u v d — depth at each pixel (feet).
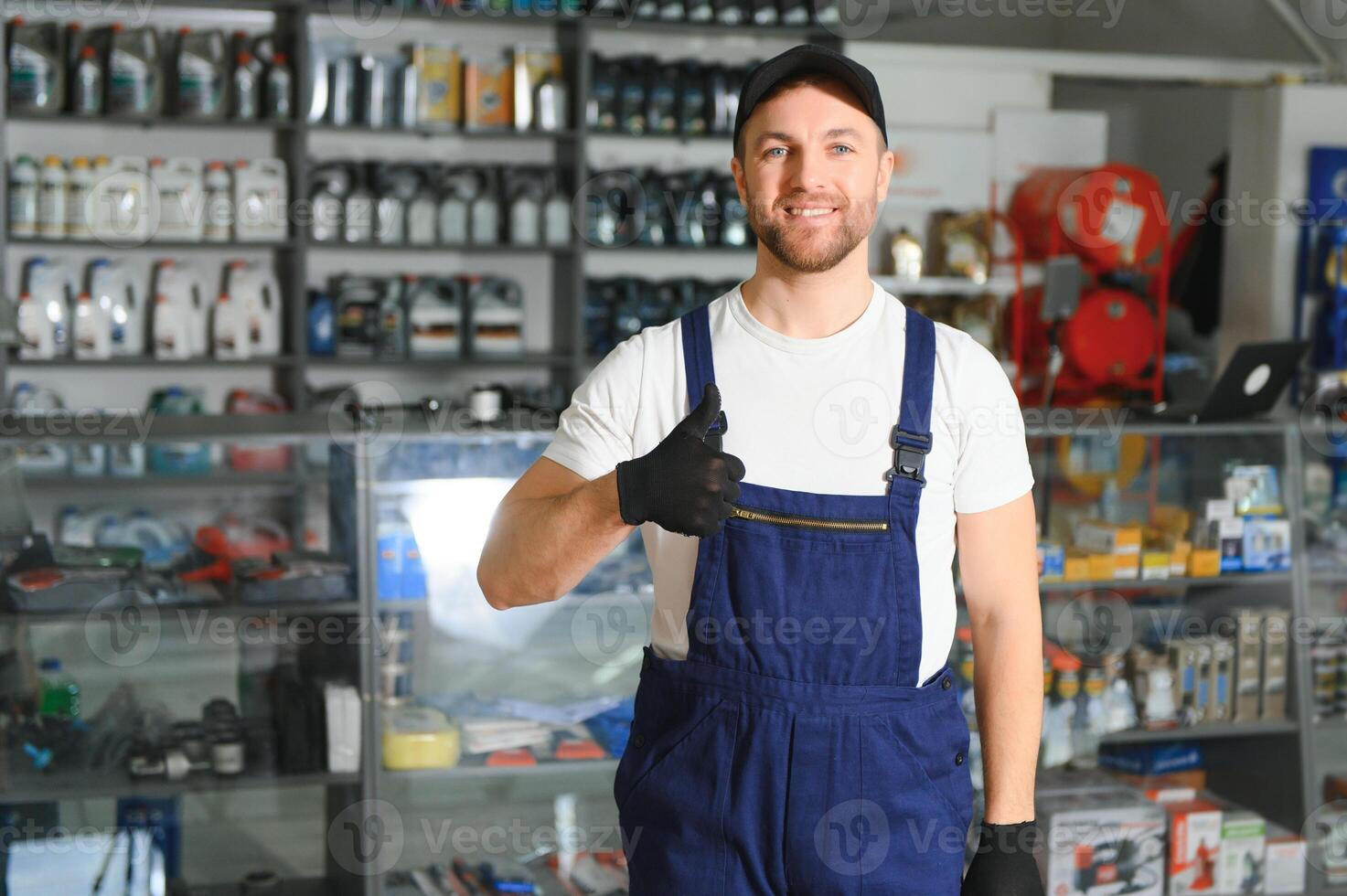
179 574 7.75
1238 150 15.72
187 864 7.87
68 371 15.05
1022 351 15.76
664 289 16.06
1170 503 9.28
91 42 14.79
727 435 4.32
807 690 4.19
